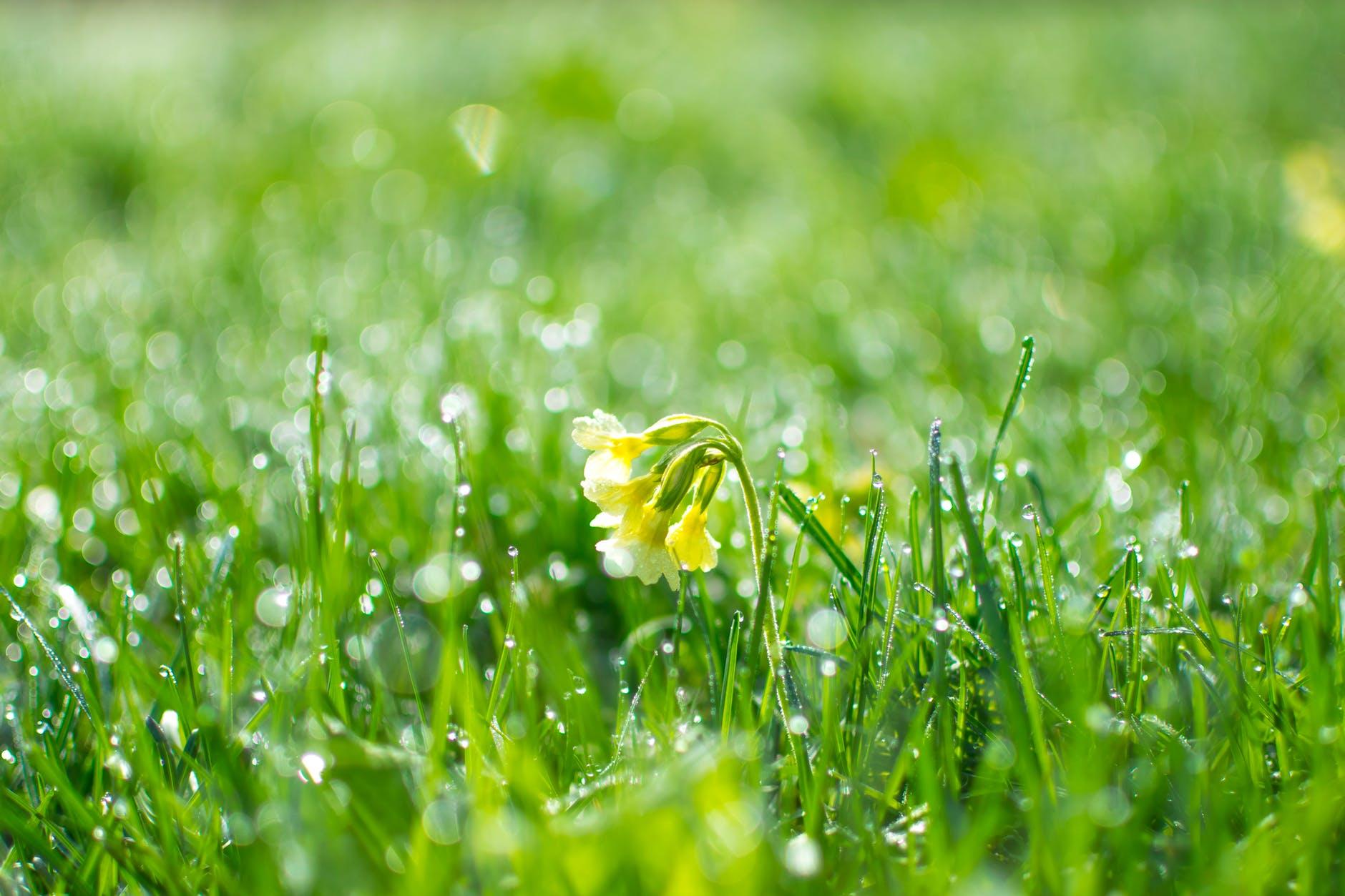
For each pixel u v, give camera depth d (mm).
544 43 3041
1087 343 1220
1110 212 1659
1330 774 729
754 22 4320
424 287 1345
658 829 699
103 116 2230
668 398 1070
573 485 910
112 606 832
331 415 982
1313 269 1265
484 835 705
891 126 2434
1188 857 730
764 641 783
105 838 724
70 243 1654
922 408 1064
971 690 773
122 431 958
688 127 2375
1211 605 832
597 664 845
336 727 731
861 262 1578
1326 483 886
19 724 763
